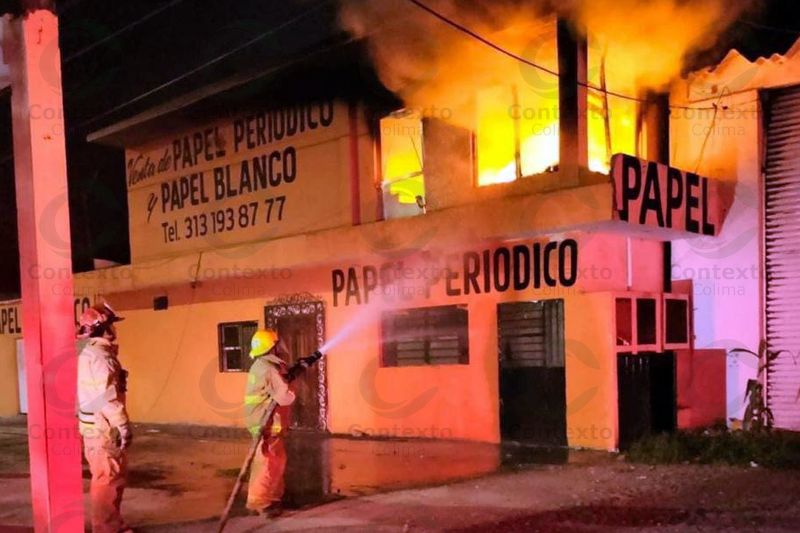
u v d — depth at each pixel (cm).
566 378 876
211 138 1321
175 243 1398
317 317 1149
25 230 504
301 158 1173
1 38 512
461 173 978
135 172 1480
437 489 700
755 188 874
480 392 962
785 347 862
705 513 569
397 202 1090
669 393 903
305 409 1162
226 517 583
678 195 840
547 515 589
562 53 847
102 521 573
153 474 856
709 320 907
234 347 1289
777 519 545
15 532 620
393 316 1073
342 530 579
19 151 504
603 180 867
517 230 845
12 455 1071
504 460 827
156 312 1413
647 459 778
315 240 1070
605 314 838
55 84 501
